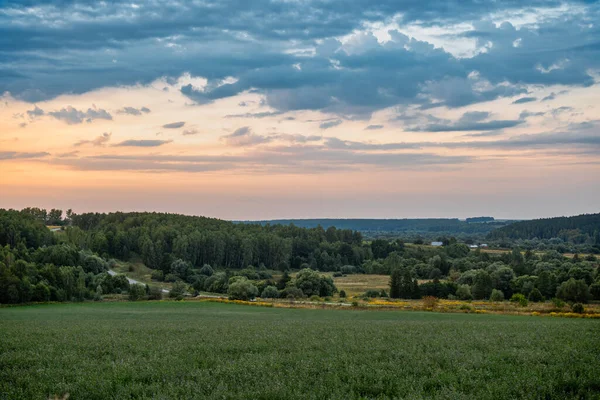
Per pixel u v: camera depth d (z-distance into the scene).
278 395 15.55
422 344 27.50
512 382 16.62
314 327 40.53
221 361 21.98
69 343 29.17
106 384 17.56
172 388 16.55
